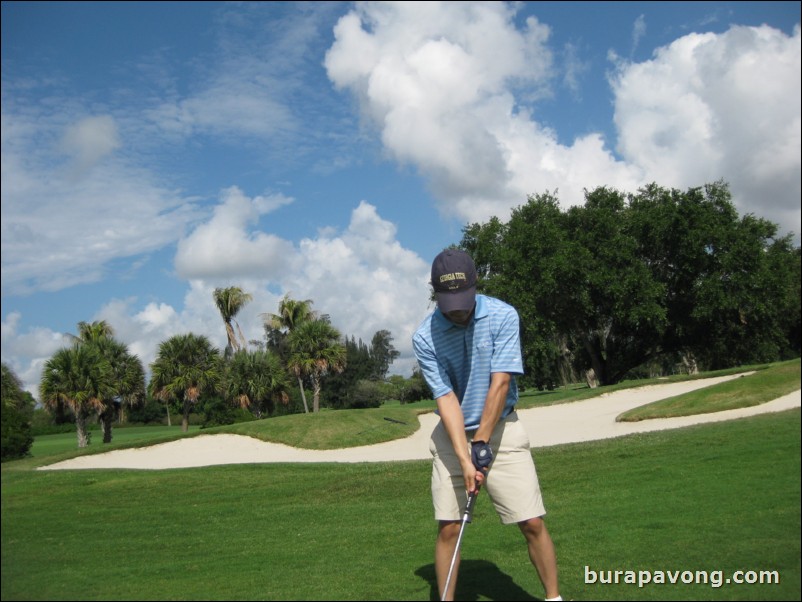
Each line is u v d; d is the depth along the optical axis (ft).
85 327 123.95
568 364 145.79
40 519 27.37
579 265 107.45
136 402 104.37
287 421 60.39
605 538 17.04
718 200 110.22
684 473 23.49
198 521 25.41
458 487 12.87
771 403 40.06
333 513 25.39
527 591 13.89
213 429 59.00
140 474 39.22
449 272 12.48
